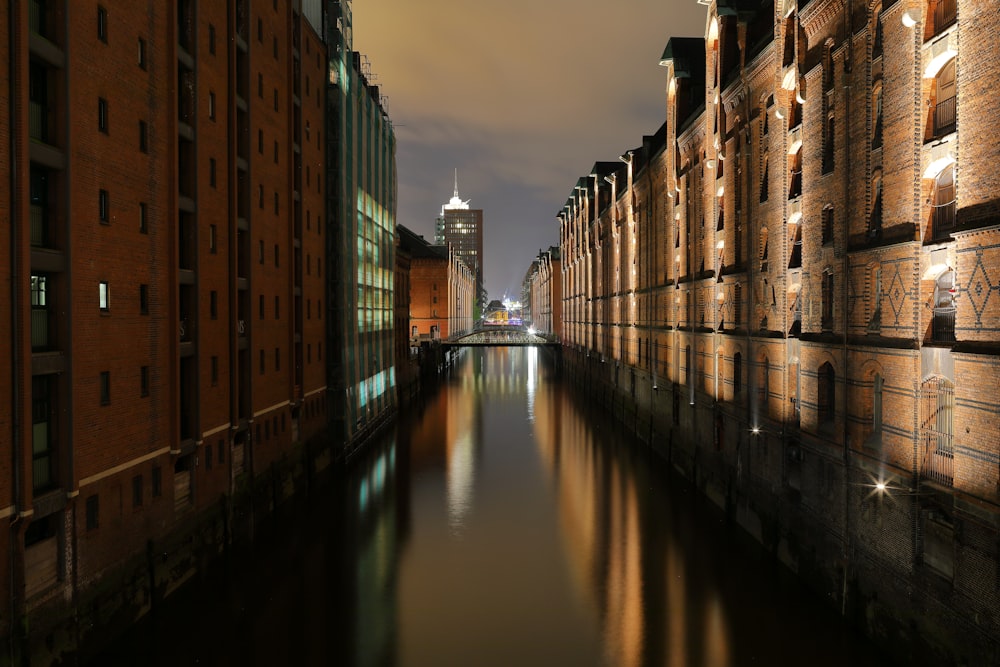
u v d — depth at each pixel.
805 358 19.88
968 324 12.58
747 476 24.58
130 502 17.14
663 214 38.00
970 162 12.44
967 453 12.57
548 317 115.00
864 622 16.56
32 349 14.14
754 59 23.47
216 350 22.09
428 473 35.09
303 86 31.94
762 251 23.58
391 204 52.22
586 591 20.31
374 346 45.75
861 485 16.67
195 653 16.66
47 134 14.67
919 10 14.29
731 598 19.47
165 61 19.05
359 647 17.03
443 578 21.39
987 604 12.00
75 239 14.98
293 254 29.80
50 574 14.28
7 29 13.04
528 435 45.66
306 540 24.91
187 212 20.42
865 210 16.50
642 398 43.66
